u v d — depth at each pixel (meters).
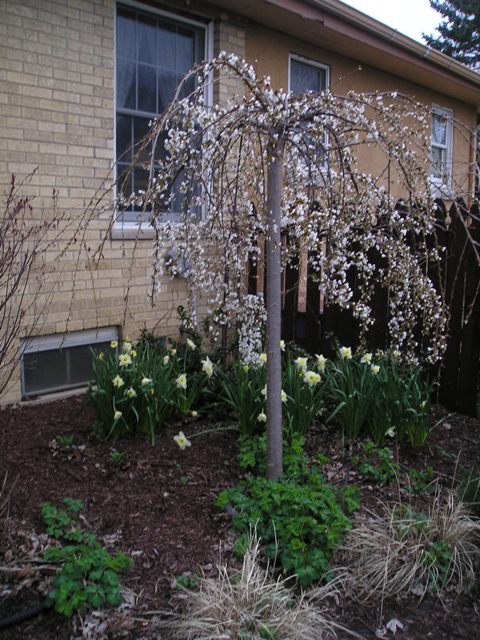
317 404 4.05
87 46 5.17
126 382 4.05
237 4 6.14
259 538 2.88
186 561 2.82
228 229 3.86
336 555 2.87
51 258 5.01
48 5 4.88
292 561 2.71
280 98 3.16
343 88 8.34
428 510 3.22
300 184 3.74
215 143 3.23
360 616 2.61
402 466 3.82
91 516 3.13
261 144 3.22
